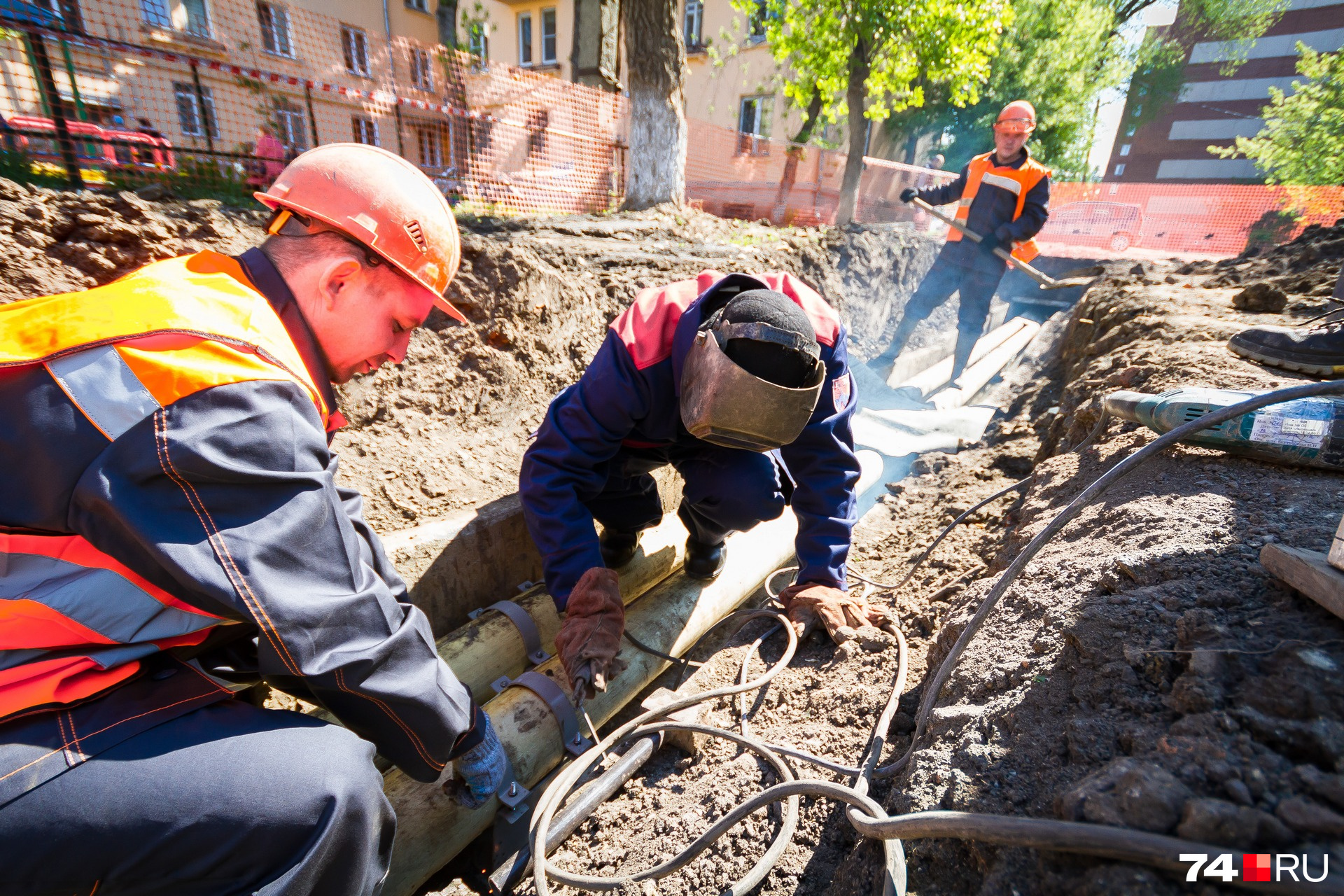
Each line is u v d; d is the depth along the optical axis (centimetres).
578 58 1165
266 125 660
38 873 92
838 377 198
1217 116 3503
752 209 1089
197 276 104
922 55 797
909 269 869
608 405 186
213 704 107
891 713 160
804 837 145
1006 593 163
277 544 95
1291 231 1351
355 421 268
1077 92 1526
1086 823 86
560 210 863
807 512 212
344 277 113
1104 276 662
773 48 887
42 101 450
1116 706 108
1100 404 275
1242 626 109
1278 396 108
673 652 227
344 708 115
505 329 313
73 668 96
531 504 189
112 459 88
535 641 221
